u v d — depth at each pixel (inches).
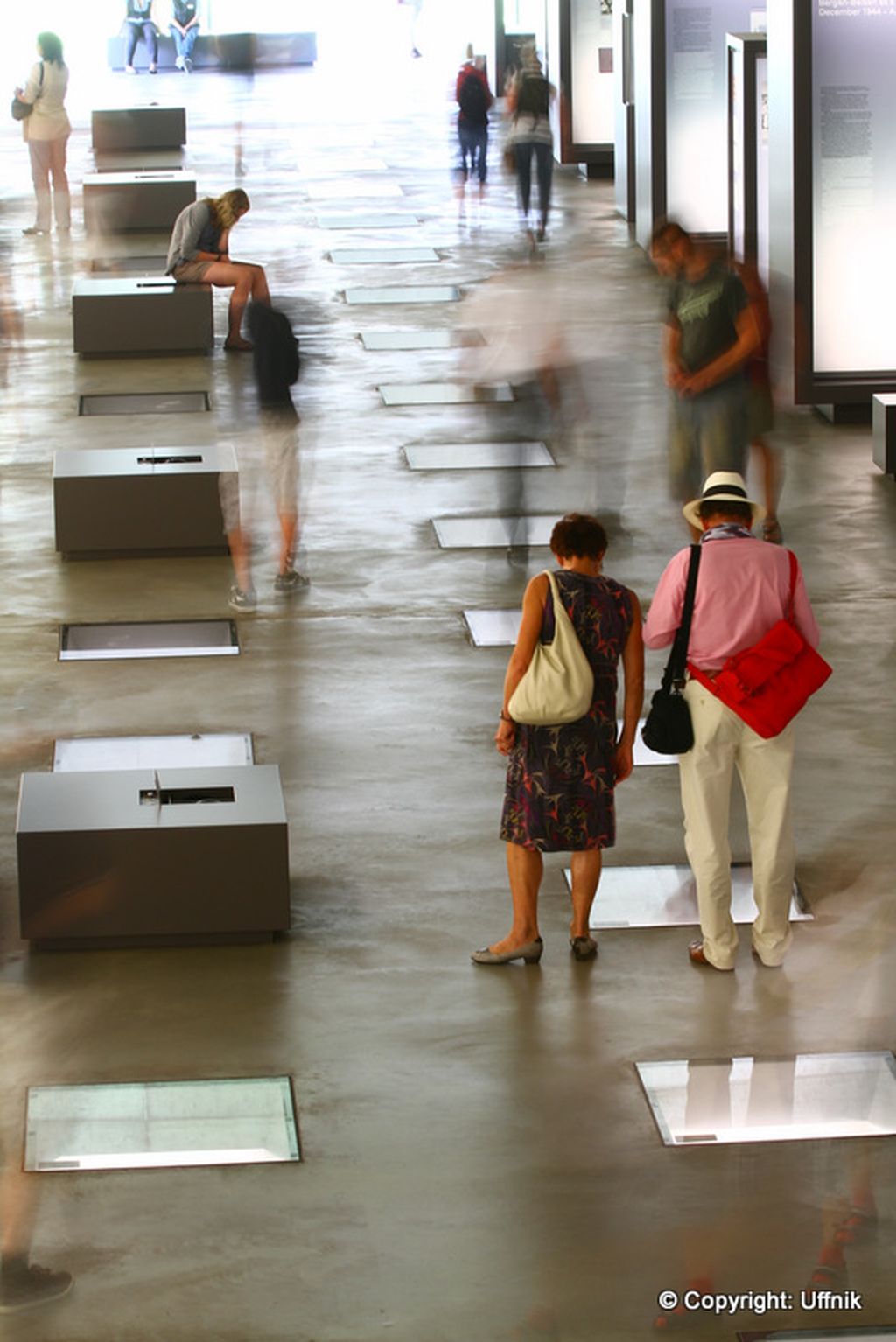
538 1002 480.1
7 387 1106.7
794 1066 451.8
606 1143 422.6
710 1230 393.1
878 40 946.1
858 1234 391.2
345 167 1852.9
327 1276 378.6
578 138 1802.4
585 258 1422.2
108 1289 374.3
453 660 712.4
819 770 614.9
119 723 650.2
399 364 1144.2
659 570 802.8
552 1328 364.2
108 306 1163.3
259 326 761.6
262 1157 417.4
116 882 498.3
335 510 888.9
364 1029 468.4
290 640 731.4
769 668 468.8
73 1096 439.8
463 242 1497.3
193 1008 477.7
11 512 888.3
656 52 1353.3
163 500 825.5
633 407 1042.7
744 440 792.3
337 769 616.7
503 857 558.9
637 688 482.9
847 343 994.1
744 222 1167.6
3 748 628.1
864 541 836.6
